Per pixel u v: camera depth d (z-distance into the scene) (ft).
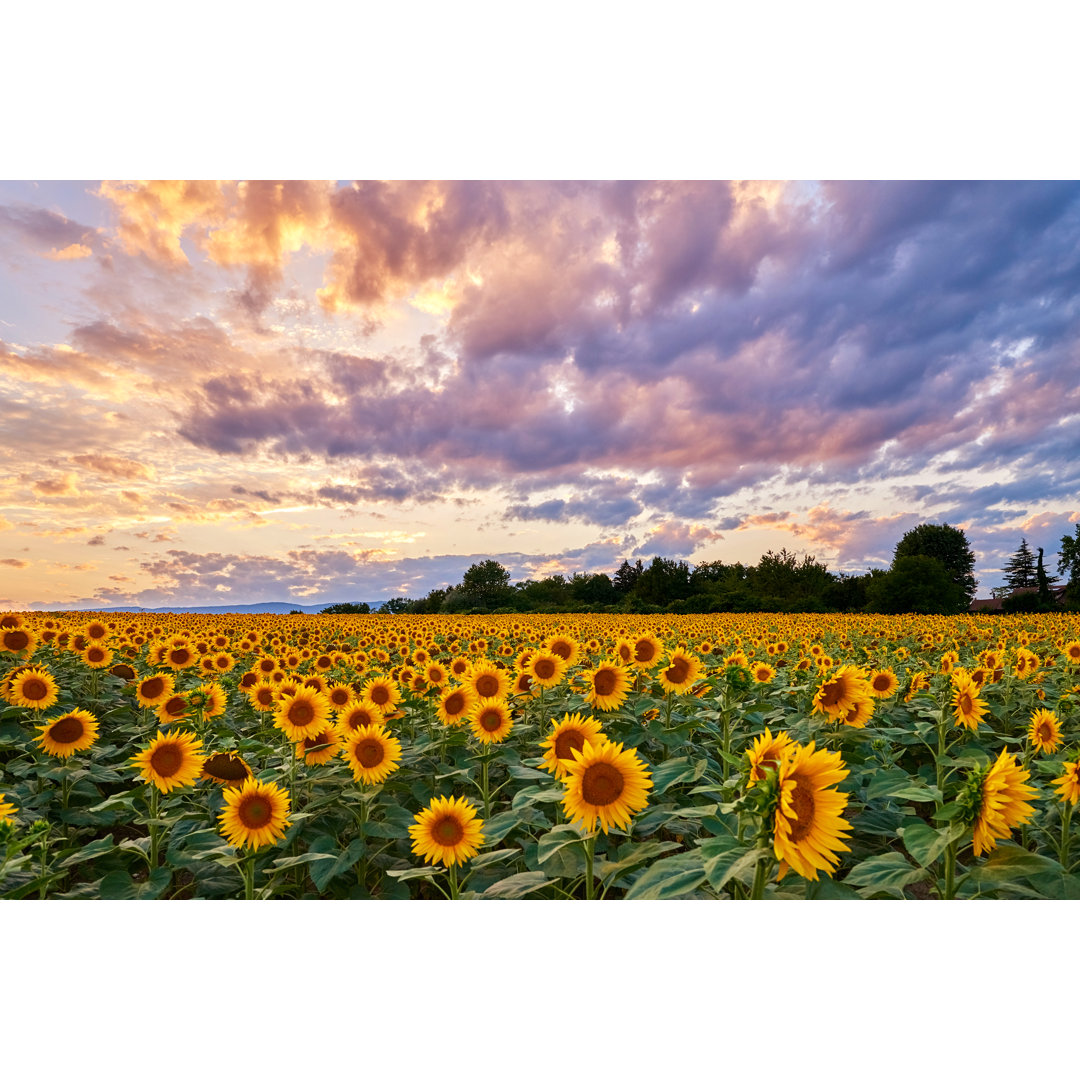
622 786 11.36
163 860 15.66
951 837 9.09
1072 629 67.00
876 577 239.71
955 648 41.65
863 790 15.38
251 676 25.88
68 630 34.37
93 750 20.21
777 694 22.93
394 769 15.98
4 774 18.89
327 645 46.96
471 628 71.97
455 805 12.56
